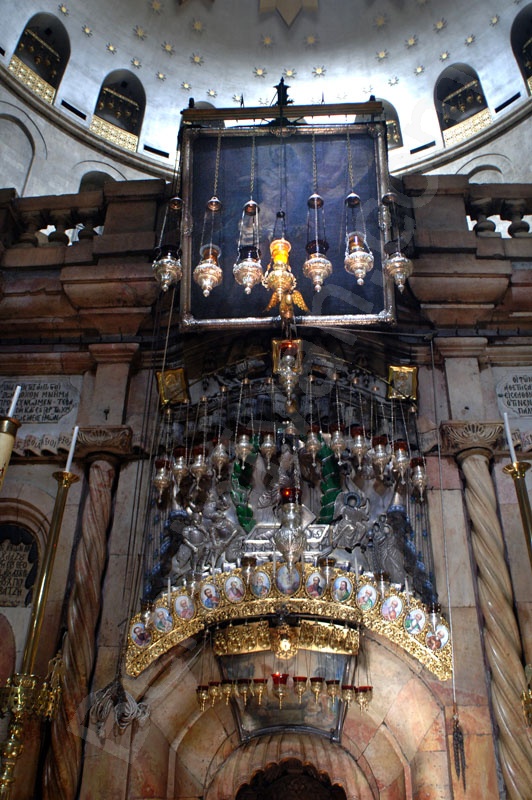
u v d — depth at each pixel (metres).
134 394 8.16
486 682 6.45
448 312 8.18
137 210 8.99
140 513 7.44
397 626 6.59
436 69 16.44
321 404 7.79
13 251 8.76
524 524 5.15
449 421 7.55
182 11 16.25
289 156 8.20
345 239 7.94
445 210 8.79
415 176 8.91
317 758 7.46
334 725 7.21
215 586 6.74
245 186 8.12
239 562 7.00
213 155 8.20
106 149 15.71
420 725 6.57
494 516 7.09
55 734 6.22
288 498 6.34
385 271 7.73
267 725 7.29
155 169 16.20
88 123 15.82
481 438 7.45
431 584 6.89
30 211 9.23
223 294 7.83
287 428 7.42
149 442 7.83
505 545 7.13
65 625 6.90
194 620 6.68
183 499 7.39
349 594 6.64
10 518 7.68
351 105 8.25
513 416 7.93
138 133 16.56
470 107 16.38
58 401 8.34
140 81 16.50
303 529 6.77
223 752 7.35
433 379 8.09
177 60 16.64
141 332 8.48
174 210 8.33
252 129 8.19
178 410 7.95
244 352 8.05
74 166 15.23
